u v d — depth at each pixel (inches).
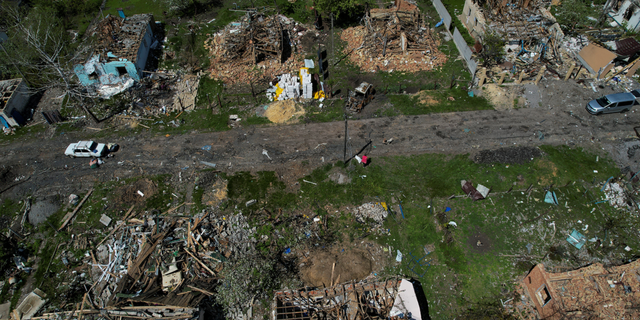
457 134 1215.6
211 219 1007.6
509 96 1320.1
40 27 1499.8
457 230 987.9
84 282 900.6
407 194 1069.8
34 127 1275.8
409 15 1592.0
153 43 1579.7
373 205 1029.2
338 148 1190.3
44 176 1131.3
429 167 1130.7
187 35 1628.9
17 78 1369.3
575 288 761.0
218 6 1790.1
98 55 1379.2
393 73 1437.0
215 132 1253.1
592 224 989.2
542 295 813.2
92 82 1398.9
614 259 922.7
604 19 1569.9
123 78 1402.6
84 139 1237.7
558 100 1302.9
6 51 1393.9
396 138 1213.1
